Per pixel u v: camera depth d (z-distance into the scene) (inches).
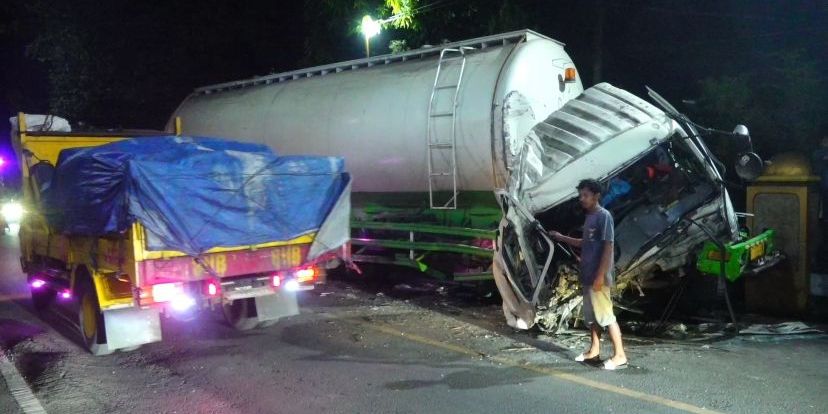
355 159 427.2
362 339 302.8
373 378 247.0
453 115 370.6
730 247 301.9
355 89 437.1
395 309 368.5
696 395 221.5
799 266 339.6
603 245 247.6
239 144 316.2
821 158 400.5
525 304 294.2
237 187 272.2
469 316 347.6
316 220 297.7
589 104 342.3
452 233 381.4
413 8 562.3
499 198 307.7
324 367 262.4
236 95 538.3
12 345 305.1
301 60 714.2
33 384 247.0
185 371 261.3
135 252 249.9
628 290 349.4
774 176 347.6
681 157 335.9
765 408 209.2
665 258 320.5
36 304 378.3
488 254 364.8
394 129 402.0
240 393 233.9
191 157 265.6
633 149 312.5
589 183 251.4
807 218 338.3
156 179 252.4
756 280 349.1
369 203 440.1
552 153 321.7
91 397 231.5
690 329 313.9
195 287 269.4
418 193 404.2
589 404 215.0
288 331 321.1
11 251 687.7
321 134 446.6
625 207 332.2
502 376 245.8
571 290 306.2
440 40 596.1
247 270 280.2
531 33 379.9
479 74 370.9
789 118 456.1
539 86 370.0
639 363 258.5
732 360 261.1
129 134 383.6
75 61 761.0
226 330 326.3
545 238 287.3
